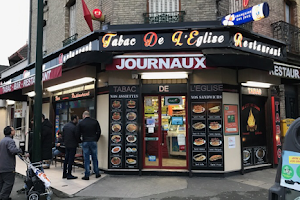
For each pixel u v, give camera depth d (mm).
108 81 7008
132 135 6793
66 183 6047
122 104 6875
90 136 6422
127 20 7426
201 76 6758
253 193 5254
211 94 6676
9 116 15336
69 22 10445
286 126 8047
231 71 6988
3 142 5074
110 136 6832
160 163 6883
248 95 7492
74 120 6918
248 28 7887
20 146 10984
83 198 5066
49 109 9898
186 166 6781
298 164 2500
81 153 7977
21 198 5301
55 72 6680
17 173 7379
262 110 7926
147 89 6910
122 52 6336
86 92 7879
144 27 6766
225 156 6586
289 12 9875
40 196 5152
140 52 6547
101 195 5203
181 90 6852
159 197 5027
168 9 7434
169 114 7020
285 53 7777
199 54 5910
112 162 6758
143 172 6695
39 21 5355
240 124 6961
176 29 6418
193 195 5125
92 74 7301
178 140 6914
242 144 6914
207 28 6336
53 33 11383
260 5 5973
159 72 6445
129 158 6746
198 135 6613
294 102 9688
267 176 6637
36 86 5254
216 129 6578
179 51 6590
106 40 6570
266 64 6105
